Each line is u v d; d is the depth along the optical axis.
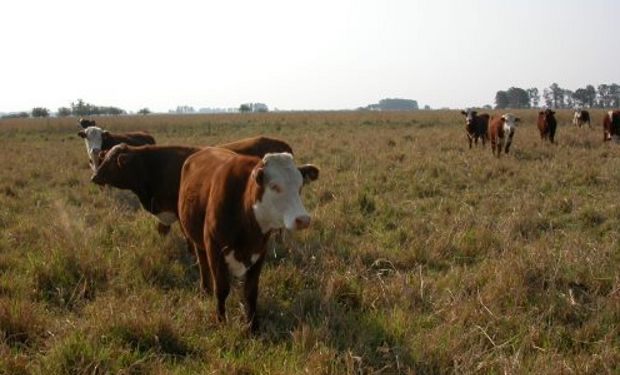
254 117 62.75
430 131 29.28
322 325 5.19
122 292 6.18
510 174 13.30
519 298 5.83
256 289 5.48
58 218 9.07
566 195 10.82
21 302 5.48
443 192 11.56
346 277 6.38
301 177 4.94
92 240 7.63
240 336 5.25
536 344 5.08
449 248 7.60
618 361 4.67
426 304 5.92
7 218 9.38
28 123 47.31
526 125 34.31
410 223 8.98
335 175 13.18
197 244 6.08
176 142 25.19
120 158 7.44
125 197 11.31
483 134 20.25
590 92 137.62
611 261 6.94
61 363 4.49
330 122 45.19
